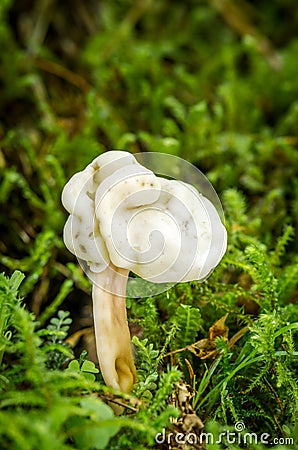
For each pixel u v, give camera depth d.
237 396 0.24
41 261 0.29
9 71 0.37
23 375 0.22
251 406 0.24
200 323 0.26
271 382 0.24
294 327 0.24
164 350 0.24
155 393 0.23
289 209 0.33
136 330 0.26
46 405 0.20
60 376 0.21
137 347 0.25
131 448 0.21
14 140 0.34
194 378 0.24
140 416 0.21
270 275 0.25
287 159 0.35
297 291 0.28
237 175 0.34
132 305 0.26
